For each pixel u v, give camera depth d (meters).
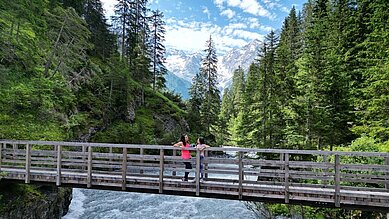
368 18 22.27
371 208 9.90
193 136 49.62
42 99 21.06
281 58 27.23
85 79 36.69
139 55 54.84
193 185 11.38
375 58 18.70
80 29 27.17
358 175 10.32
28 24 22.58
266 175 10.91
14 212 13.41
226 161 11.25
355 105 19.56
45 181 13.02
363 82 20.66
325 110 20.14
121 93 43.25
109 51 52.81
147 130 43.75
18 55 21.31
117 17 59.47
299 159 20.75
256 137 26.48
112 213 19.22
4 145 14.08
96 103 38.59
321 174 10.41
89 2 51.62
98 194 23.53
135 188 11.97
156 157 11.94
